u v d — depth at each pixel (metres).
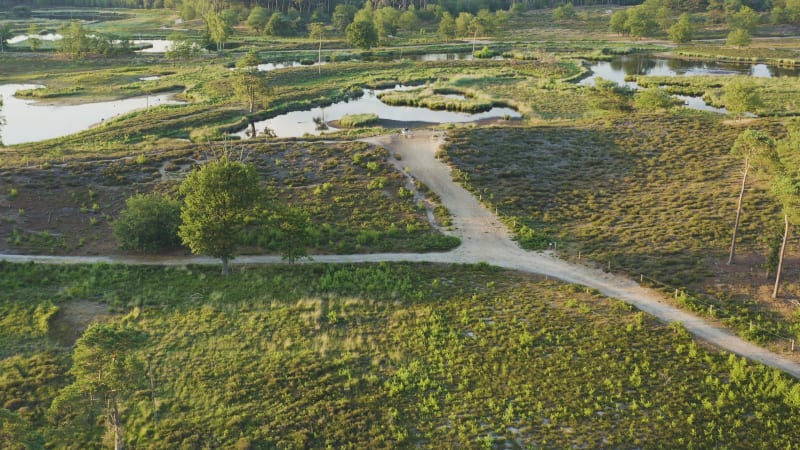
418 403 38.34
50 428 35.44
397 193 71.38
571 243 60.19
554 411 37.28
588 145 85.94
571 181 75.12
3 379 40.59
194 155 81.19
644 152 83.00
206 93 125.69
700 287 50.84
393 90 132.12
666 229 61.34
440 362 42.16
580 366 41.16
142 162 78.25
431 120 108.50
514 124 103.94
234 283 53.28
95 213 66.88
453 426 36.38
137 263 57.12
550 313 47.38
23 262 56.16
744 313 46.91
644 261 55.47
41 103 121.56
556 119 104.75
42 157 80.88
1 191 69.06
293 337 45.41
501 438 35.31
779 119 92.62
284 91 127.75
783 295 49.28
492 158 80.69
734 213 63.56
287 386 40.09
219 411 37.91
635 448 34.31
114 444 35.56
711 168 76.38
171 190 71.25
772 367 40.62
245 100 117.69
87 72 149.12
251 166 57.03
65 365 42.09
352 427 36.50
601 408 37.41
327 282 53.16
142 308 49.38
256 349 44.00
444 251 59.16
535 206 68.75
